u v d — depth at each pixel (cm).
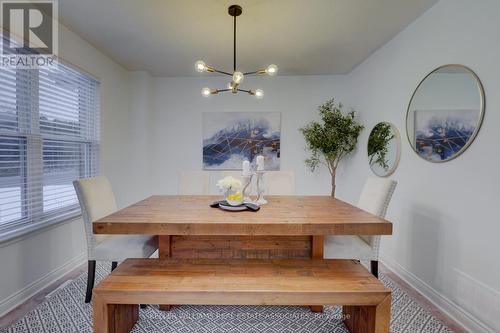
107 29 259
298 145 414
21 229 204
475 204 176
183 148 420
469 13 181
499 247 160
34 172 221
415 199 236
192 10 226
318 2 213
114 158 349
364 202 228
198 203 226
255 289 143
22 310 191
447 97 199
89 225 197
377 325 144
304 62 352
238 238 192
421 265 226
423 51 229
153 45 297
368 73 335
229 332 172
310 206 217
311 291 143
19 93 207
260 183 242
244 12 228
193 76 412
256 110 414
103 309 142
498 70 161
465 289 181
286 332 173
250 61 346
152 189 418
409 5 217
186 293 142
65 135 260
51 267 233
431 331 174
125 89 378
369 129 333
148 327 175
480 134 172
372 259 198
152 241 208
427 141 220
